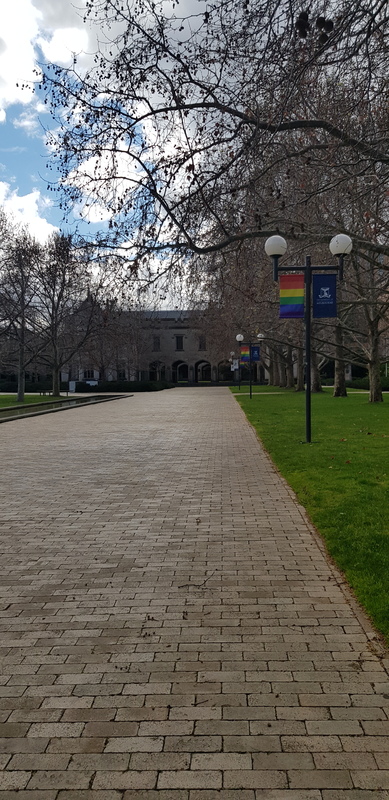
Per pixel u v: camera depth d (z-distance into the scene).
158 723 2.96
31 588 4.83
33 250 36.06
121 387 62.69
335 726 2.90
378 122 8.37
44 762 2.69
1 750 2.78
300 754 2.71
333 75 8.36
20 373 39.50
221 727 2.91
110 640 3.86
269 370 64.31
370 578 4.72
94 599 4.57
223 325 43.62
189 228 8.32
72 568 5.31
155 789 2.51
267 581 4.88
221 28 7.00
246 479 9.49
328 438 14.27
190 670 3.46
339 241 9.43
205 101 7.62
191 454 12.51
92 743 2.81
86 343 50.97
